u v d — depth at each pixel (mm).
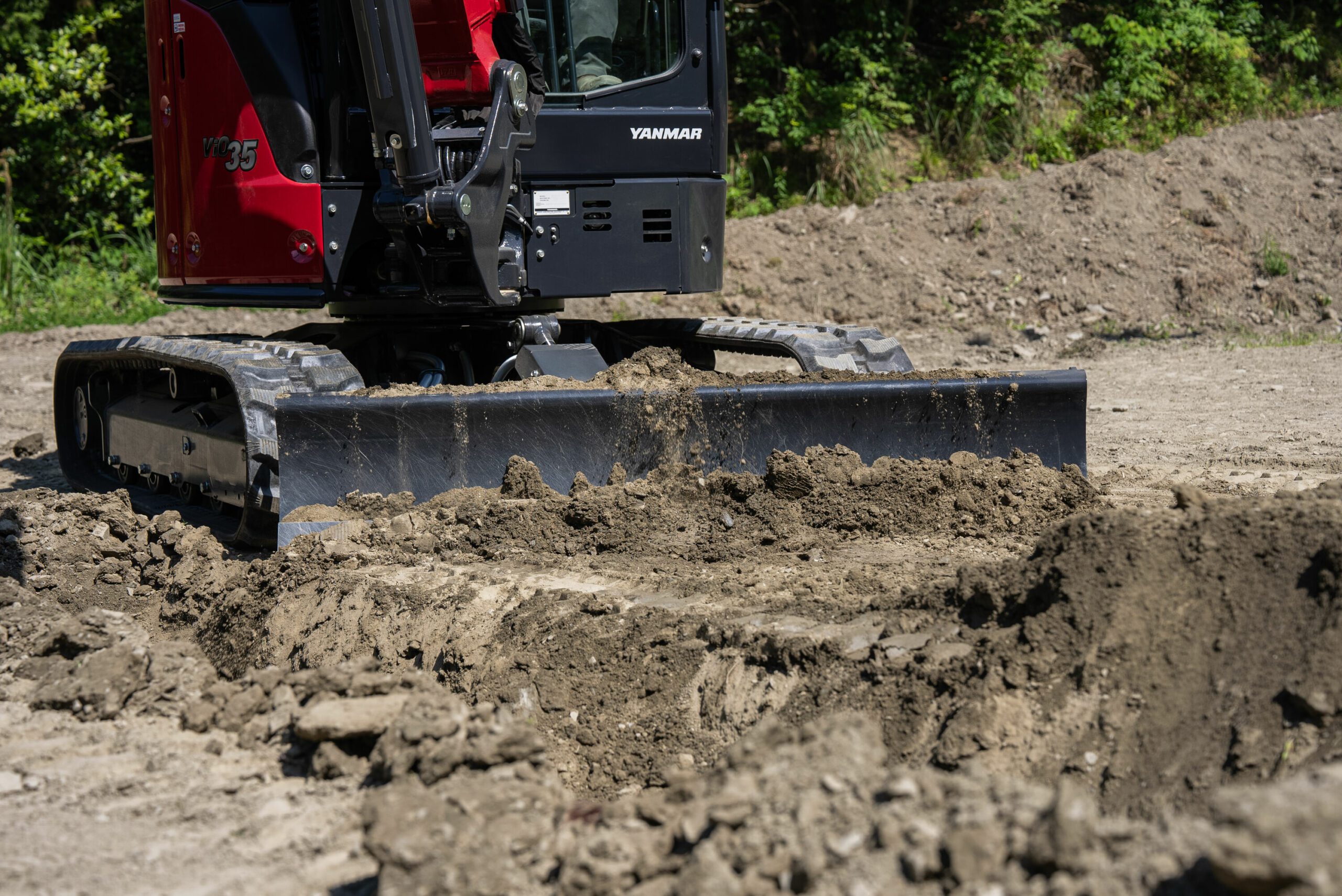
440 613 4801
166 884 3160
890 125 19078
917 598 4328
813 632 4195
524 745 3506
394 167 5980
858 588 4664
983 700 3621
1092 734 3467
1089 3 20781
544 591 4809
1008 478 5859
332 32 6270
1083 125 18844
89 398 8328
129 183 18594
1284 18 21734
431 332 7152
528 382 6020
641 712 4234
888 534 5539
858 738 3072
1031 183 17016
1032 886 2523
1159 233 16156
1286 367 11914
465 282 6332
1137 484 6785
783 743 3160
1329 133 18078
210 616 5430
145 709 4488
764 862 2711
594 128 6477
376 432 5598
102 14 18438
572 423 5828
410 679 4129
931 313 15438
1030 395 6230
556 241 6461
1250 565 3650
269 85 6277
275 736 4133
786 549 5309
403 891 2895
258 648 5066
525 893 2949
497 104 5895
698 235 6750
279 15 6316
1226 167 17219
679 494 5793
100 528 6414
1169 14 19969
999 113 19141
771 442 6012
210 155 6480
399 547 5395
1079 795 2643
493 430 5738
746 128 19531
